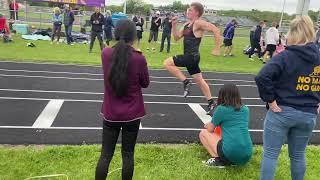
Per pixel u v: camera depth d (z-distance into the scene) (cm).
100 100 862
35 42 1927
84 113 746
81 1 2642
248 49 2100
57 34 1956
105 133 392
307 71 365
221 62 1723
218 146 497
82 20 2986
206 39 2992
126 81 362
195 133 661
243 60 1861
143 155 521
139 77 374
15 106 769
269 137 389
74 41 2105
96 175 394
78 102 831
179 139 624
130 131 387
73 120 696
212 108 775
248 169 496
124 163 396
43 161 487
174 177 465
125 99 374
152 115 759
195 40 727
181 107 843
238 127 482
